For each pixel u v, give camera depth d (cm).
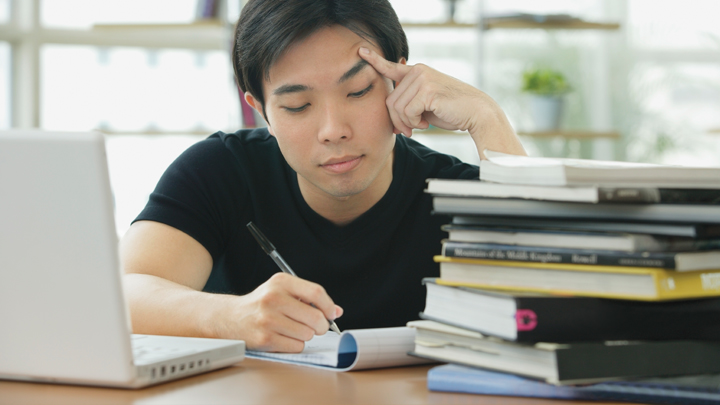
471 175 147
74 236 67
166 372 73
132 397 67
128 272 121
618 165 77
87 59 376
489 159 82
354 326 140
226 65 362
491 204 73
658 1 419
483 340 69
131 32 379
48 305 69
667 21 419
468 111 126
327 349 92
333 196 127
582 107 422
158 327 100
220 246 140
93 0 375
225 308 94
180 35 386
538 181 69
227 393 69
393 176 141
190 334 97
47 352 70
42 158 66
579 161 83
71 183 66
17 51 370
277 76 112
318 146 115
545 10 407
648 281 64
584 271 67
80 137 65
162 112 387
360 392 69
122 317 68
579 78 420
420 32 399
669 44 420
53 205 67
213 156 143
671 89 420
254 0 115
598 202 65
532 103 367
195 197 136
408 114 125
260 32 111
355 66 112
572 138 386
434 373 69
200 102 391
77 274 67
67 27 372
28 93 366
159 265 124
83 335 68
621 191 65
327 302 91
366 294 141
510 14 348
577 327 65
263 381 74
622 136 421
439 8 393
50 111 372
